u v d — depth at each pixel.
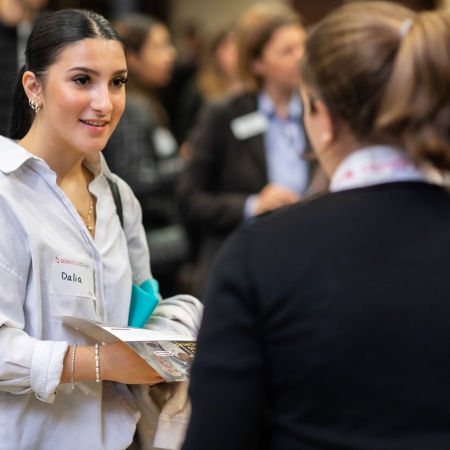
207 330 1.68
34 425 2.39
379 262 1.64
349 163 1.75
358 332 1.60
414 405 1.58
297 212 1.74
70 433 2.43
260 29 5.00
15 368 2.26
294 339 1.63
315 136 1.85
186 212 5.08
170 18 13.22
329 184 1.96
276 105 5.12
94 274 2.51
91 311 2.46
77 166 2.58
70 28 2.36
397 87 1.62
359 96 1.67
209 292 1.72
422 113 1.60
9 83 2.71
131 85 5.63
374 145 1.72
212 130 5.10
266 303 1.65
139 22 5.62
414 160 1.70
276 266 1.67
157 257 4.83
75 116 2.36
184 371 2.24
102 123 2.40
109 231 2.64
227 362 1.64
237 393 1.62
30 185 2.41
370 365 1.59
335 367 1.60
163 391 2.65
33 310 2.33
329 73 1.70
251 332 1.66
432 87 1.60
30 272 2.34
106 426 2.52
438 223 1.67
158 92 6.14
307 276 1.65
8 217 2.30
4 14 5.16
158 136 5.43
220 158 5.11
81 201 2.59
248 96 5.18
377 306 1.61
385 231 1.66
